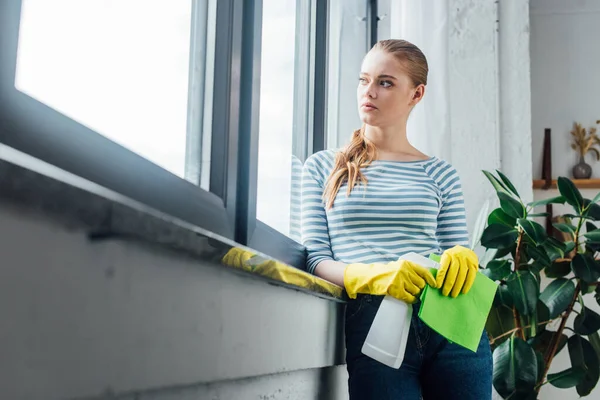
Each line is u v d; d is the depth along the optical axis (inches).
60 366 20.7
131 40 46.6
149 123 50.1
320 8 92.4
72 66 39.0
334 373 74.4
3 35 26.3
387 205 68.1
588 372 106.2
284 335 46.4
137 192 37.5
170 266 27.9
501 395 94.5
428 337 62.0
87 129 32.9
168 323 28.0
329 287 56.8
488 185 123.3
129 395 28.5
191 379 30.6
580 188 149.8
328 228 70.7
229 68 55.0
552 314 102.3
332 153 73.4
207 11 55.7
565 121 153.3
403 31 114.4
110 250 23.1
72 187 20.4
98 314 22.6
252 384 47.0
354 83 107.7
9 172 17.9
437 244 69.8
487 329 102.8
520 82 127.7
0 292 18.1
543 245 101.0
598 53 154.4
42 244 19.6
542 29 156.5
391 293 59.9
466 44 127.6
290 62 89.9
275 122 82.4
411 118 112.7
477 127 125.1
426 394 63.9
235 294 36.4
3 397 18.3
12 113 27.1
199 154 53.8
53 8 36.8
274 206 82.4
